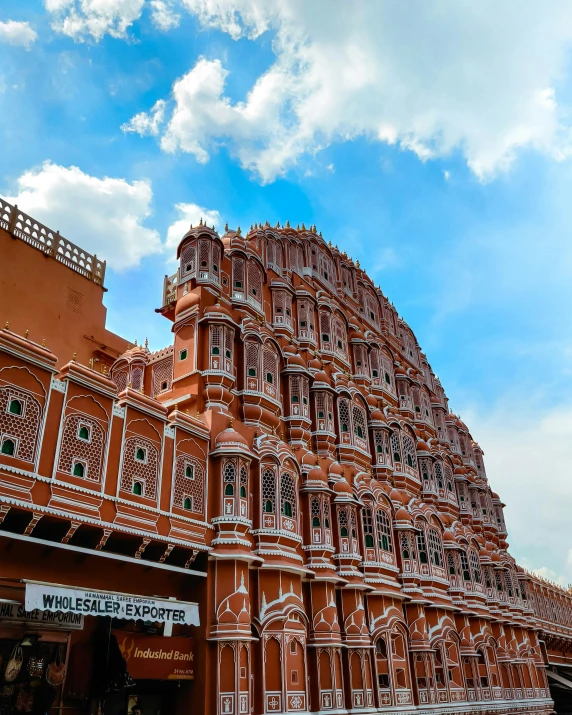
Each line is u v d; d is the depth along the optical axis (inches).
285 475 927.0
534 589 2014.0
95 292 1168.8
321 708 842.8
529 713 1423.5
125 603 658.2
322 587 917.2
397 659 1021.8
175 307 1080.8
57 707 647.1
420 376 1779.0
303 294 1315.2
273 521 871.1
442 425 1807.3
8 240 1016.2
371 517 1080.8
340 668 891.4
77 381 694.5
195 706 721.0
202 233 1103.6
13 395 631.8
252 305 1146.7
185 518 772.6
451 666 1169.4
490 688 1289.4
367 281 1699.1
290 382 1135.6
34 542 602.5
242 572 792.9
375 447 1301.7
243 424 921.5
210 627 753.6
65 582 670.5
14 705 614.9
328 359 1314.0
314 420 1159.0
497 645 1422.2
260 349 1063.0
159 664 698.8
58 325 1071.0
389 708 948.6
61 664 658.8
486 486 1940.2
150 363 1107.3
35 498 619.5
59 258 1107.9
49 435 651.5
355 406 1266.0
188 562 771.4
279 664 799.1
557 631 2085.4
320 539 943.7
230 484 837.2
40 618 644.7
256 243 1300.4
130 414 751.1
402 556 1141.1
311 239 1497.3
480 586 1412.4
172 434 799.7
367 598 1020.5
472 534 1482.5
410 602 1106.1
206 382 965.8
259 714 759.7
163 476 764.6
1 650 620.1
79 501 656.4
